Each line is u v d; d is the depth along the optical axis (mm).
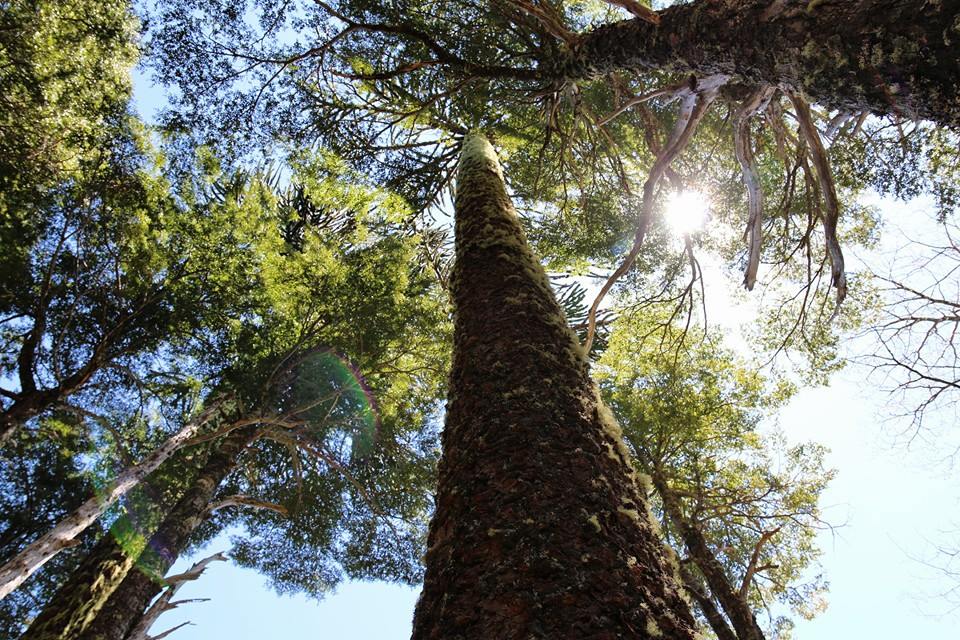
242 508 9758
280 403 8602
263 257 8070
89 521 5949
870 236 7699
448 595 1498
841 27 2156
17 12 6816
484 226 3787
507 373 2299
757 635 6746
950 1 1819
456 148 9180
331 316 7695
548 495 1682
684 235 6785
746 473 9164
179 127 7762
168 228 8094
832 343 8031
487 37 7965
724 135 7664
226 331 8258
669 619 1425
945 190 6340
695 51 3027
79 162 7625
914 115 2033
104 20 7660
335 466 8633
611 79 6688
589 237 9352
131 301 8000
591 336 4129
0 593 4930
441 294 9414
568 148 8258
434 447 9609
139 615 6098
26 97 6879
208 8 7082
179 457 8688
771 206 7605
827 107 2441
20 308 7715
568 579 1418
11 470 8586
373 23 7664
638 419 8938
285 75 7883
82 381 7238
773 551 9039
